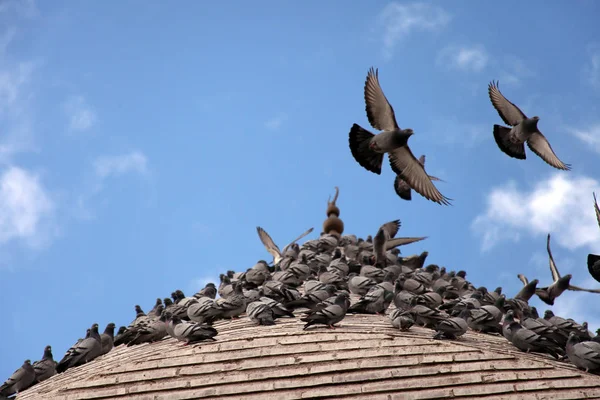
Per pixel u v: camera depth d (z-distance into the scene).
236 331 31.70
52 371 32.50
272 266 43.75
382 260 42.75
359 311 33.91
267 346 29.38
